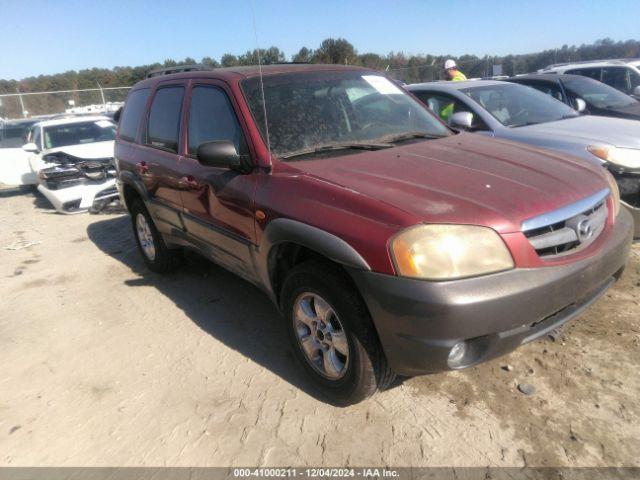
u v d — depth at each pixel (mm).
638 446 2459
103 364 3615
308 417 2861
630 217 3182
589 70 10109
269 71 3688
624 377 2934
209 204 3594
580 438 2533
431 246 2311
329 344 2863
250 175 3197
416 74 21969
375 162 3037
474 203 2480
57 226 7832
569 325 3479
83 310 4543
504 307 2318
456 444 2572
